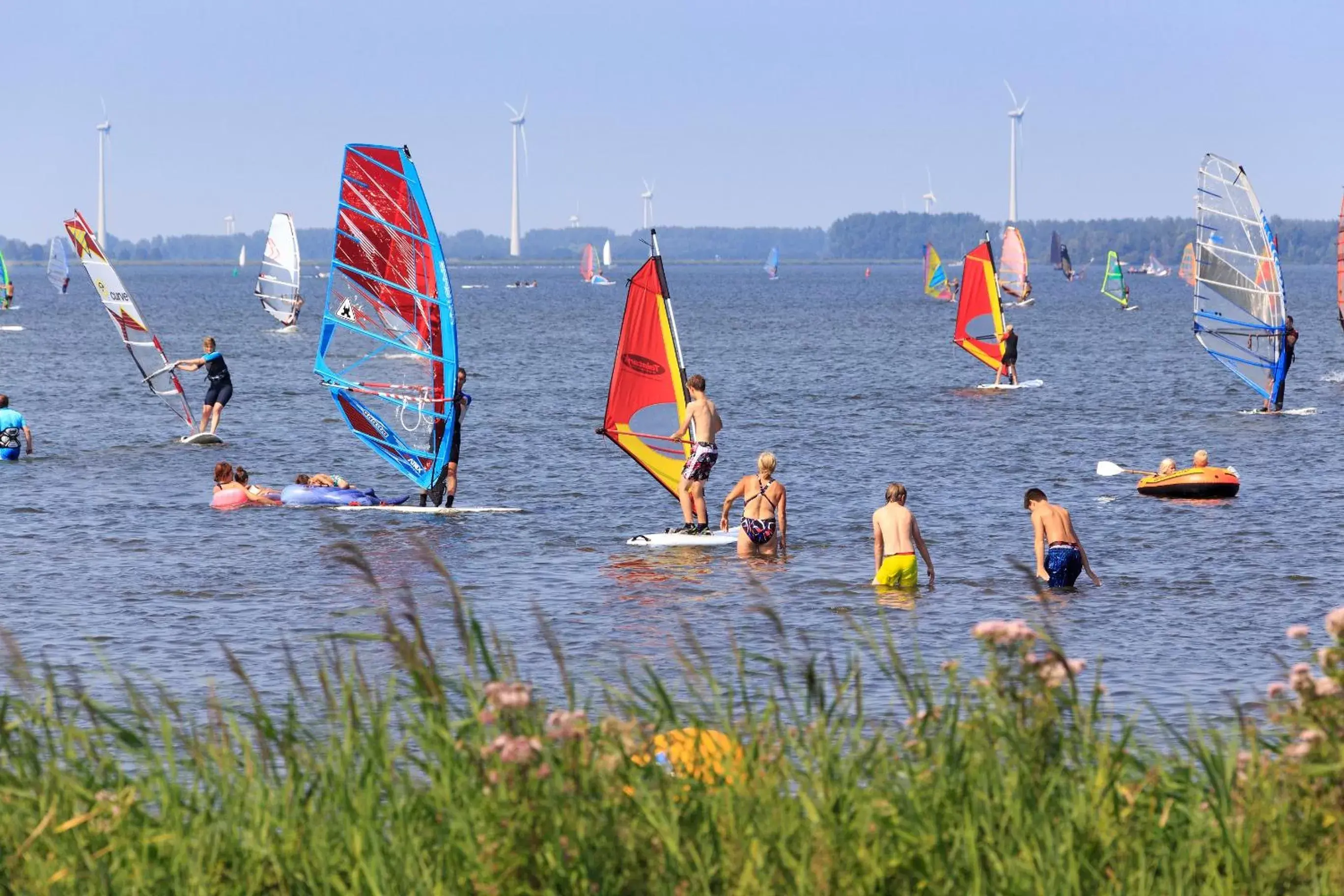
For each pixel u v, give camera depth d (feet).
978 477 380.99
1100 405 572.10
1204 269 541.34
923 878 84.79
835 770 94.53
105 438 457.68
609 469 401.90
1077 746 96.68
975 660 193.77
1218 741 107.55
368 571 106.63
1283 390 538.47
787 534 299.58
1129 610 228.43
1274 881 84.23
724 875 84.58
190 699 173.06
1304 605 231.09
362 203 321.11
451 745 94.53
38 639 207.51
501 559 273.54
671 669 189.88
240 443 451.94
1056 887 82.28
